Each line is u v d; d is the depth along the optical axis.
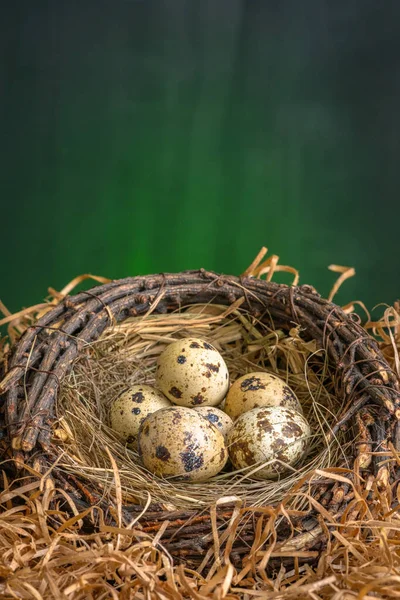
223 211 0.82
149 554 0.41
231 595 0.39
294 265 0.82
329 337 0.48
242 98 0.81
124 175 0.80
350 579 0.40
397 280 0.81
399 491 0.43
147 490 0.43
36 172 0.77
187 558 0.42
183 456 0.44
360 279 0.81
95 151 0.79
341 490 0.42
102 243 0.79
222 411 0.48
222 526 0.42
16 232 0.78
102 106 0.78
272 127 0.82
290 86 0.81
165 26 0.79
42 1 0.76
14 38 0.76
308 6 0.80
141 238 0.80
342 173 0.82
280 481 0.44
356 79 0.81
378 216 0.81
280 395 0.47
